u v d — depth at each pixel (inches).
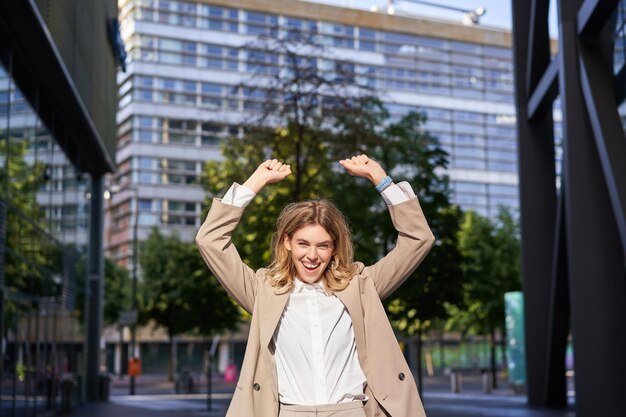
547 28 847.1
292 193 834.8
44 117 802.8
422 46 3631.9
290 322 125.6
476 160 3644.2
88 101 901.2
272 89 830.5
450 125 3624.5
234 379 2068.2
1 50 614.2
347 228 129.7
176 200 3270.2
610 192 553.9
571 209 610.9
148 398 1266.0
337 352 124.6
